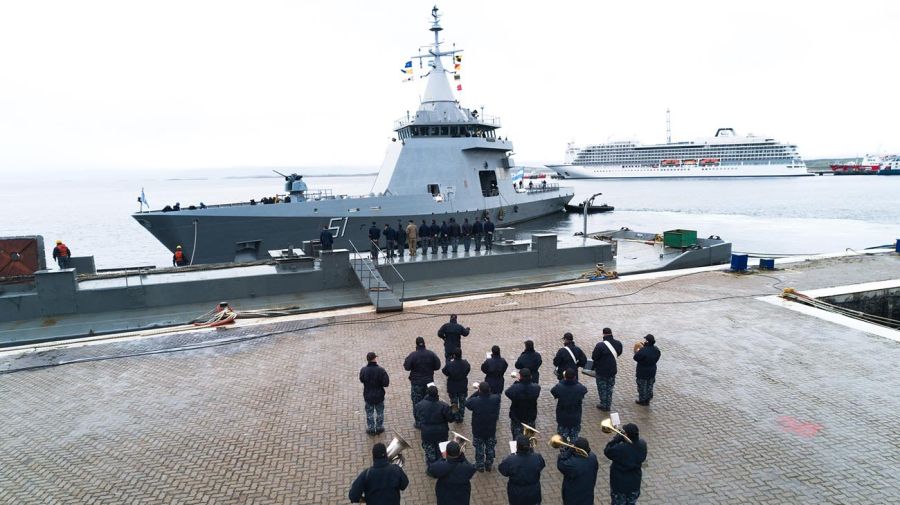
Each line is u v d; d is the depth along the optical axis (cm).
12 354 1174
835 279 1838
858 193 10631
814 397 935
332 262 1706
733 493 679
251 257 2505
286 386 1000
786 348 1169
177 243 2342
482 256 1956
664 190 12556
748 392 955
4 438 827
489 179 3881
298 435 824
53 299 1461
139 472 732
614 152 16138
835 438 804
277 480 711
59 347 1210
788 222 5881
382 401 812
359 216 2727
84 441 815
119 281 1588
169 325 1394
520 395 741
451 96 3438
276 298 1623
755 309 1469
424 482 703
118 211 10325
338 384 1005
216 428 848
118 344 1228
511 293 1659
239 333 1298
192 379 1038
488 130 3609
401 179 3134
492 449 717
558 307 1495
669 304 1520
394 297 1534
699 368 1060
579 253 2116
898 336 1246
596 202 9125
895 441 795
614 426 629
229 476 721
